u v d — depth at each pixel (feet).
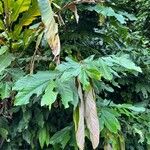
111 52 5.30
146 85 5.43
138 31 6.85
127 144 4.91
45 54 4.39
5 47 4.09
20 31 4.18
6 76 4.01
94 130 3.48
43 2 3.63
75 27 4.75
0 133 4.20
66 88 3.39
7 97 3.95
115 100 5.69
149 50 5.96
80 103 3.52
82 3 4.42
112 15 4.18
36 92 3.33
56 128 4.54
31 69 3.98
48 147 4.56
